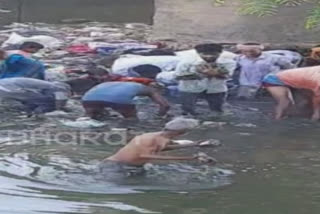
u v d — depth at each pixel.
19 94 19.20
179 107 19.66
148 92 19.02
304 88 19.27
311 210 12.46
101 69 21.03
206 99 19.66
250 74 21.11
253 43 23.91
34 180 13.73
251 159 15.34
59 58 23.67
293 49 24.52
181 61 19.86
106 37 28.41
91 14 38.03
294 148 16.25
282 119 18.89
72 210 12.25
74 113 19.03
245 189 13.44
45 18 36.47
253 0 16.67
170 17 28.89
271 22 27.08
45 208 12.32
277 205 12.70
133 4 41.56
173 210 12.35
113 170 14.13
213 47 19.66
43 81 19.58
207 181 13.80
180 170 14.23
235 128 17.95
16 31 30.23
